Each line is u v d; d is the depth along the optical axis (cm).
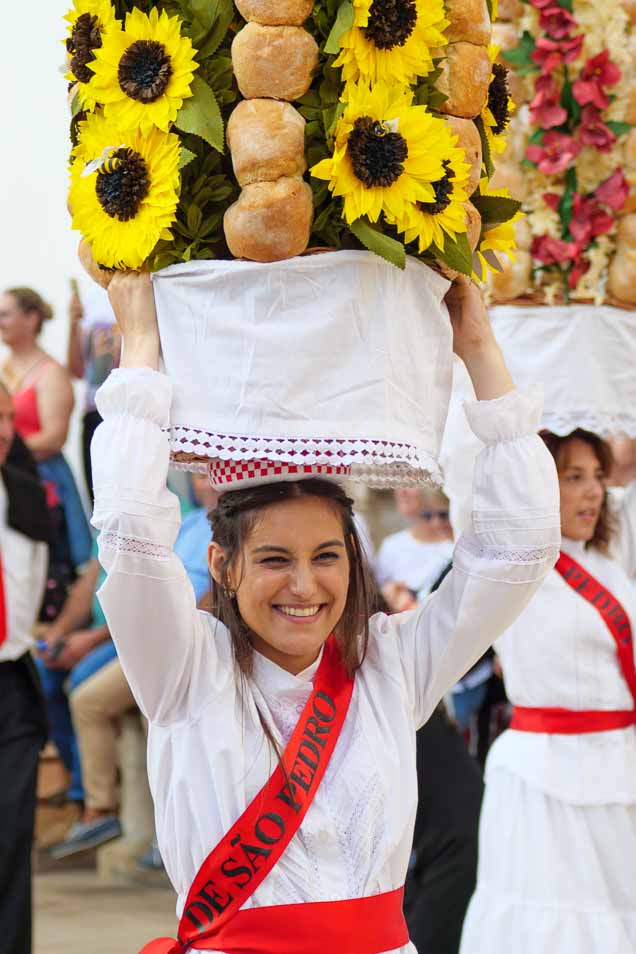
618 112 512
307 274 327
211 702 344
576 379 524
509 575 356
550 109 512
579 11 510
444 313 353
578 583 549
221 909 334
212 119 323
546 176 518
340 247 332
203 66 329
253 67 322
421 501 857
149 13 337
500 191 366
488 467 360
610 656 546
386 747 349
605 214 518
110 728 903
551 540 357
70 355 1073
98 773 900
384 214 328
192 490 916
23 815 666
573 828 540
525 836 545
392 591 804
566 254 515
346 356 330
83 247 355
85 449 991
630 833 541
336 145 322
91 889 885
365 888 339
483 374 367
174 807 343
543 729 549
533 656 549
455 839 612
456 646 362
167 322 338
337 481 362
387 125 323
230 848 334
